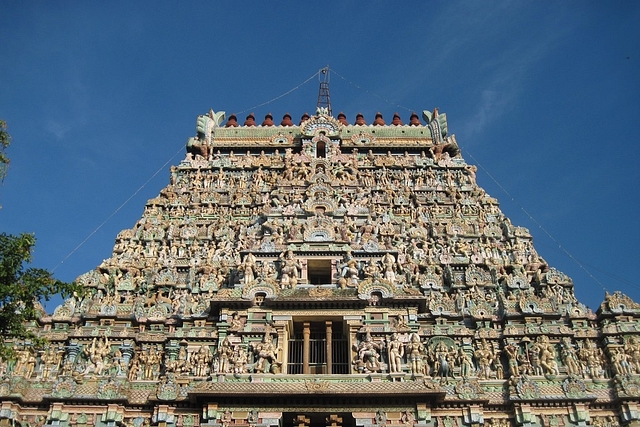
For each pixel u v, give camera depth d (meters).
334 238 38.69
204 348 32.72
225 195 46.94
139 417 30.39
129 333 33.88
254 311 33.34
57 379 30.89
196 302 35.91
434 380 31.08
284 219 41.97
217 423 28.73
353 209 42.62
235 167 49.78
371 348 31.56
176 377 31.20
